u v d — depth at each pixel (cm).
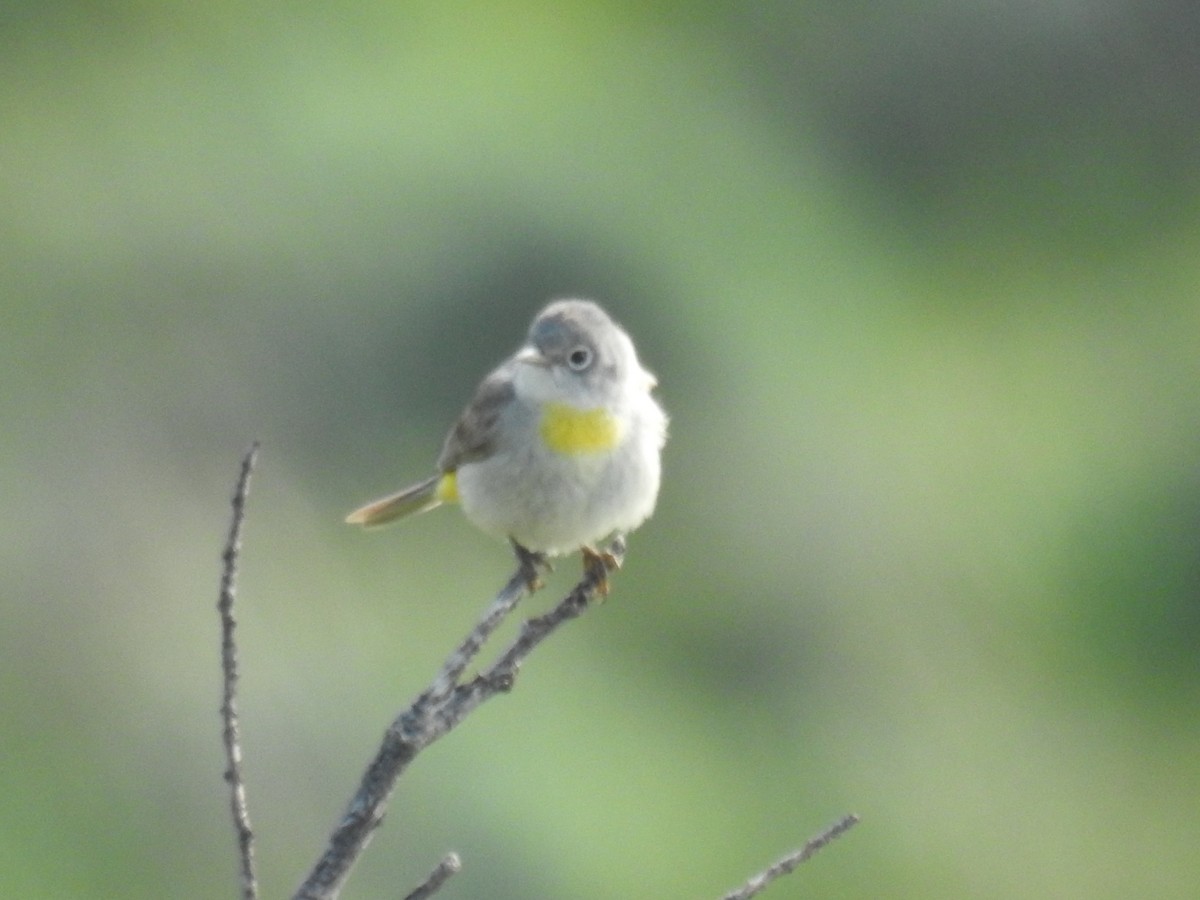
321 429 1580
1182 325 2138
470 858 1391
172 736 1377
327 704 1428
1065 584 1884
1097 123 2153
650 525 1681
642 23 1911
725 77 1931
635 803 1534
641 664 1658
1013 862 1716
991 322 2091
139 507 1493
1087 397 2072
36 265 1636
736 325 1691
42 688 1380
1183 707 1852
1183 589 1870
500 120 1673
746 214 1812
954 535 1834
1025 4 2095
